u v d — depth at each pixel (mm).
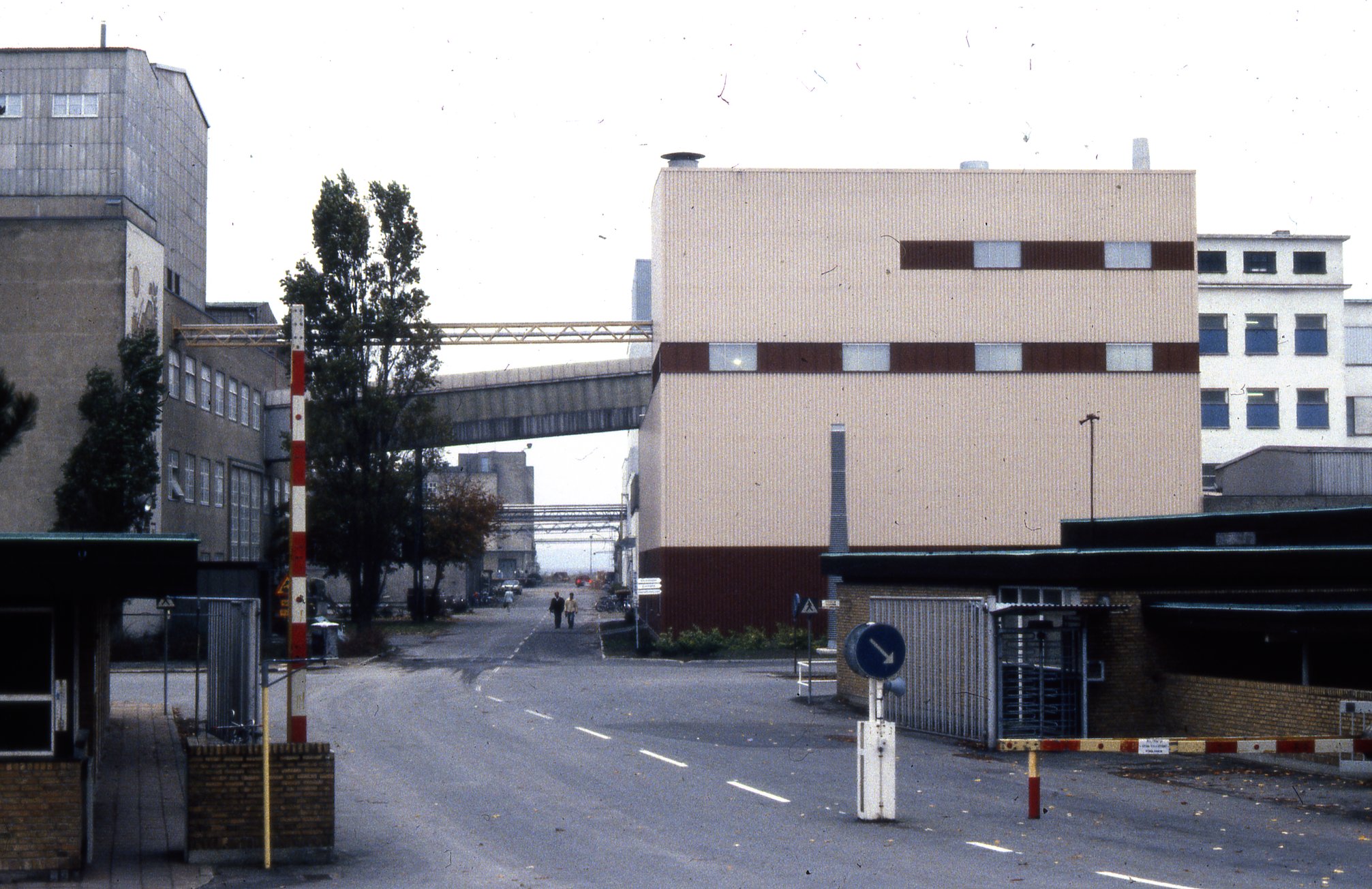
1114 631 25328
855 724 28875
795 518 56594
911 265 57531
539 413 72312
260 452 73062
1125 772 21484
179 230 81062
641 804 18172
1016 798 18750
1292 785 19922
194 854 14250
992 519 57125
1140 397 57812
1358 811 17594
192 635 47469
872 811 16703
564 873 13555
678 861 14125
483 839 15648
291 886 13219
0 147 69688
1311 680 23297
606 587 156000
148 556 13359
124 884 13336
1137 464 57656
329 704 33375
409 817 17281
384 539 61406
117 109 70000
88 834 14031
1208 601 24359
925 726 27234
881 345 57344
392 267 61438
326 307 60312
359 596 61406
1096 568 25578
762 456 56688
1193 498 57656
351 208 60719
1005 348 57656
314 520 61344
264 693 14406
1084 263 57969
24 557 13117
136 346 48906
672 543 56250
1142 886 12695
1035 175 57969
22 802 13492
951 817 17047
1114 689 25203
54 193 69562
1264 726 22406
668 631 55781
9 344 49188
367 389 60188
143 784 20141
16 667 13820
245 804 14359
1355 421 75938
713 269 57031
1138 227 58188
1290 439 72938
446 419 63531
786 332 57062
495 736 26562
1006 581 27703
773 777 20750
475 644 59969
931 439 57188
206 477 61469
